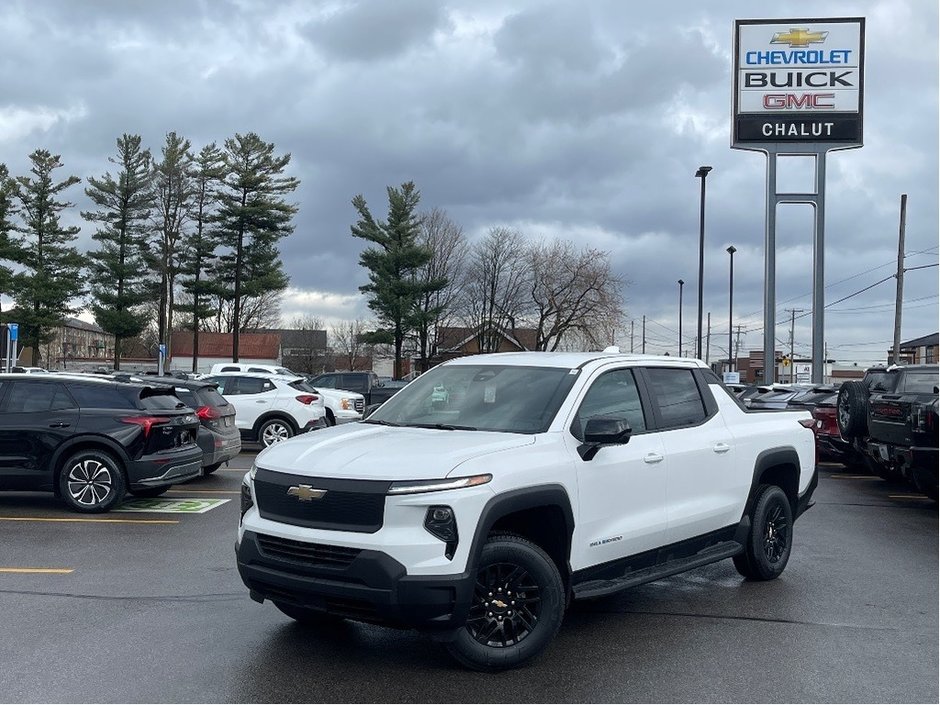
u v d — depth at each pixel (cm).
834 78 3011
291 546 502
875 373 1386
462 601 475
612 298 5409
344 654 545
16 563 787
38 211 5125
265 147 4966
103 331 5219
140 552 835
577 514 545
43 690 479
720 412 713
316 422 1811
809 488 809
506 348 6384
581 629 609
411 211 5000
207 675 505
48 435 1037
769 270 3059
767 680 510
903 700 481
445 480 481
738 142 3052
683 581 758
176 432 1098
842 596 705
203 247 5109
